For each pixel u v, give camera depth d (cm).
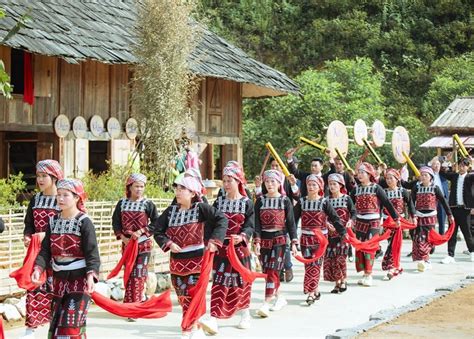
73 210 772
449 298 1241
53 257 774
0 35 1597
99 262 766
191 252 925
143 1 1894
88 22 2003
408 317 1080
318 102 3494
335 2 5119
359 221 1459
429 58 4962
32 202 940
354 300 1277
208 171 2506
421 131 4062
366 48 4950
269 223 1141
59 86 1919
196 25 1997
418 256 1655
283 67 4931
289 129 3541
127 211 1092
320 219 1245
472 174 1833
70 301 763
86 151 1988
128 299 1088
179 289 937
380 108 3747
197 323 937
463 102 3538
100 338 974
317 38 4950
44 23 1819
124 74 2114
